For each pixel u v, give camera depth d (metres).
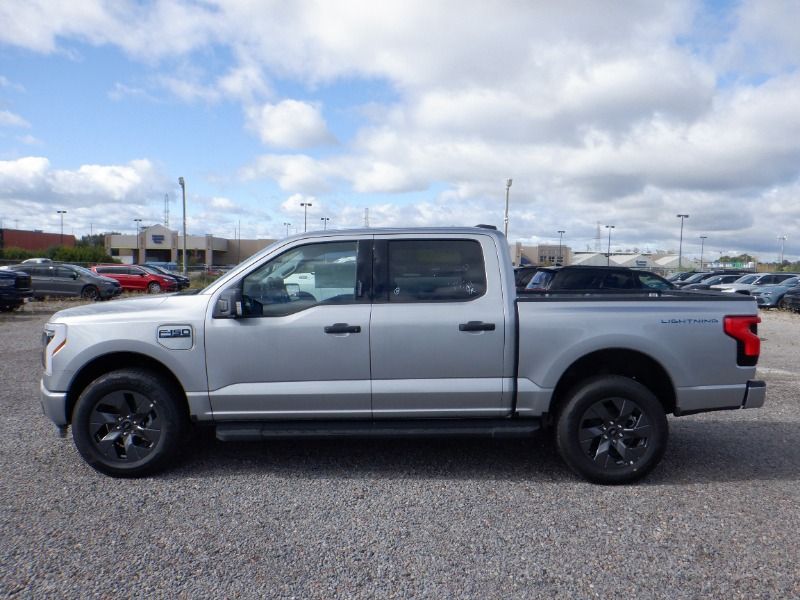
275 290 4.77
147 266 34.31
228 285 4.74
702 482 4.72
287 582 3.23
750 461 5.21
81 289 23.81
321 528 3.87
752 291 24.31
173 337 4.61
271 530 3.84
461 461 5.18
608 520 4.01
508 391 4.64
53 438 5.70
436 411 4.68
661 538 3.76
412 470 4.95
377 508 4.19
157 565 3.39
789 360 10.92
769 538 3.76
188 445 5.55
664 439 4.60
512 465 5.09
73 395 4.82
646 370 5.00
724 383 4.70
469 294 4.72
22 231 79.75
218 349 4.61
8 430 5.95
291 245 4.79
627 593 3.14
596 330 4.61
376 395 4.62
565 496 4.42
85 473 4.83
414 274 4.75
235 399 4.64
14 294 18.34
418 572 3.34
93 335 4.66
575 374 4.98
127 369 4.75
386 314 4.62
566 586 3.21
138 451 4.70
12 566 3.37
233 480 4.70
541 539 3.73
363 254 4.77
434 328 4.59
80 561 3.43
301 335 4.59
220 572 3.33
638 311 4.65
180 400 4.78
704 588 3.19
